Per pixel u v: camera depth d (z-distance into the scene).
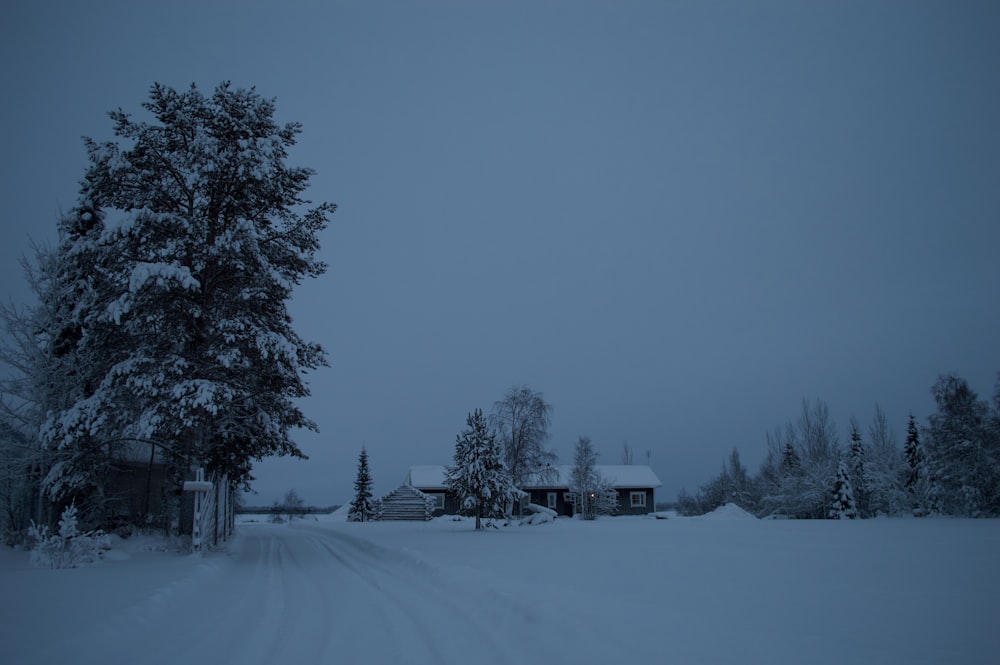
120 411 20.52
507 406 53.72
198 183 21.45
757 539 25.11
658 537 28.11
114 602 10.43
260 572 16.86
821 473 57.72
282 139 23.36
